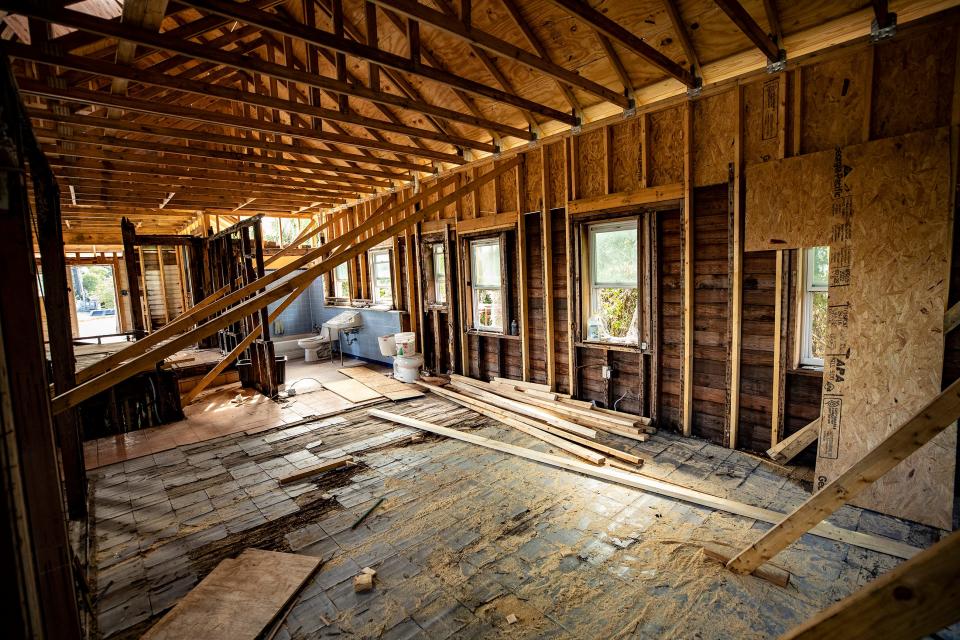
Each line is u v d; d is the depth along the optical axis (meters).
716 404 4.39
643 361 4.82
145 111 3.59
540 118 5.38
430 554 2.87
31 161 2.79
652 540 2.93
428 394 6.68
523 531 3.08
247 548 2.97
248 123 4.13
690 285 4.37
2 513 1.09
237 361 7.44
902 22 3.08
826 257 3.77
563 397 5.54
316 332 11.30
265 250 11.02
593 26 2.96
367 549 2.95
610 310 5.45
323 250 4.72
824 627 0.84
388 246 8.38
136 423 5.43
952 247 3.00
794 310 3.79
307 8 3.02
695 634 2.18
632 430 4.61
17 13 2.24
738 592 2.44
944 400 1.91
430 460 4.30
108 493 3.83
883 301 3.15
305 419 5.65
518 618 2.32
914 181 3.01
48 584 1.48
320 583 2.64
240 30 4.52
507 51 3.23
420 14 2.69
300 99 5.91
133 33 2.61
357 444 4.79
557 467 4.06
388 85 5.64
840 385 3.33
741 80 3.80
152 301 11.27
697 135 4.20
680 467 3.91
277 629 2.31
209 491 3.83
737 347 4.14
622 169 4.77
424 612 2.39
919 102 3.05
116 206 8.14
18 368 1.39
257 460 4.46
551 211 5.55
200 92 3.40
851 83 3.31
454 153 6.62
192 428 5.41
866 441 3.23
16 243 1.36
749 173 3.82
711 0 3.52
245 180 6.37
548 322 5.67
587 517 3.22
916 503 2.98
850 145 3.28
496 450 4.48
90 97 3.33
